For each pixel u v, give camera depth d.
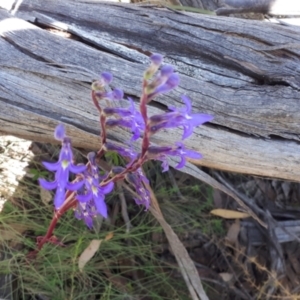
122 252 0.27
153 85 0.12
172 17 0.21
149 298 0.29
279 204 0.32
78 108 0.20
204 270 0.30
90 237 0.26
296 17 0.26
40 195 0.26
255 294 0.30
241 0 0.26
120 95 0.14
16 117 0.20
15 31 0.20
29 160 0.27
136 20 0.21
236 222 0.31
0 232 0.25
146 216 0.29
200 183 0.31
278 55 0.21
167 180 0.30
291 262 0.31
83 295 0.25
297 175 0.21
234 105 0.20
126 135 0.20
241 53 0.21
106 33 0.21
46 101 0.20
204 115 0.13
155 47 0.21
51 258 0.26
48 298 0.26
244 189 0.31
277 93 0.20
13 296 0.25
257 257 0.31
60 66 0.20
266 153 0.21
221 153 0.21
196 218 0.31
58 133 0.13
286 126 0.20
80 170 0.13
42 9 0.21
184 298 0.29
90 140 0.21
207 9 0.27
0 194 0.26
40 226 0.25
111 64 0.20
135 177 0.16
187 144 0.21
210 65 0.21
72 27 0.21
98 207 0.14
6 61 0.20
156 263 0.29
